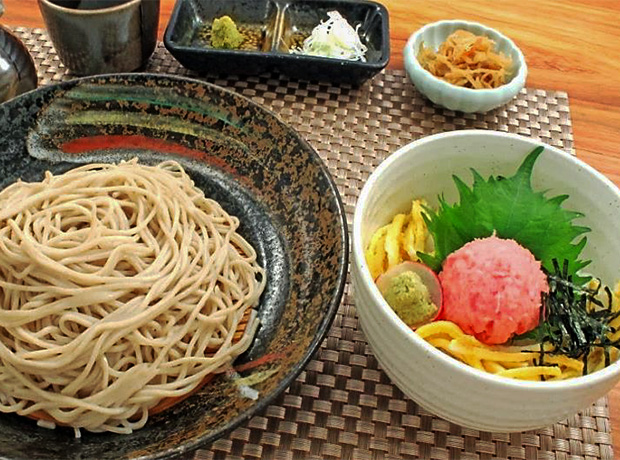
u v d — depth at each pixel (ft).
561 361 1.12
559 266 1.19
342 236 1.22
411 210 1.31
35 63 1.76
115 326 1.16
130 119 1.48
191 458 1.13
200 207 1.42
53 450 1.08
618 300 1.17
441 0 2.06
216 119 1.46
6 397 1.17
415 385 1.07
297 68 1.74
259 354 1.22
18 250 1.19
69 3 1.70
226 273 1.33
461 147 1.25
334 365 1.25
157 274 1.23
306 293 1.24
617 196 1.16
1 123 1.38
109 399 1.16
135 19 1.65
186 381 1.20
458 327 1.14
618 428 1.20
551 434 1.19
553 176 1.24
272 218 1.39
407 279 1.14
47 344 1.16
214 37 1.81
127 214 1.34
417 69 1.71
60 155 1.46
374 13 1.92
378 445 1.16
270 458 1.14
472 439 1.18
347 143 1.65
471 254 1.16
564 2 2.08
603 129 1.72
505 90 1.67
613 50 1.94
